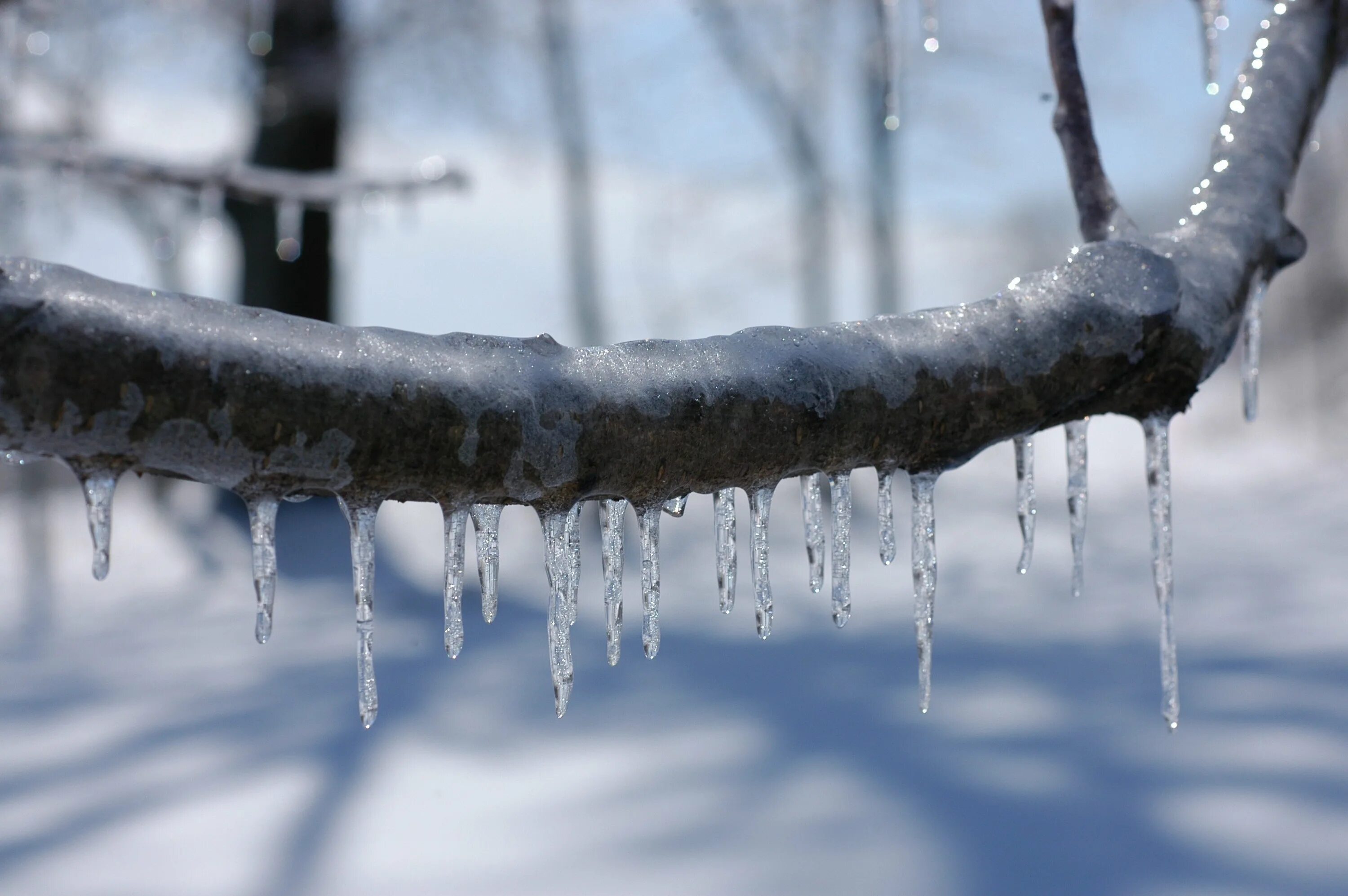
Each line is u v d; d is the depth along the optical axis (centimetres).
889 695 524
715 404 63
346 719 511
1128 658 598
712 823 361
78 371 48
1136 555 1066
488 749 457
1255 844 324
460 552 95
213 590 917
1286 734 430
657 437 62
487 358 60
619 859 337
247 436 52
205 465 53
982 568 991
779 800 379
